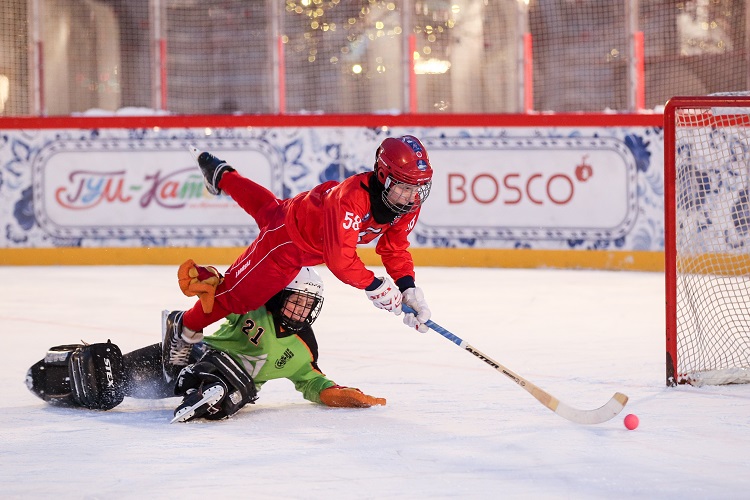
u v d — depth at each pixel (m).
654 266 37.03
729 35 38.66
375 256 39.19
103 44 40.66
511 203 38.19
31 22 39.47
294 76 41.50
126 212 39.53
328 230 13.14
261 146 39.31
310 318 14.75
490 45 39.25
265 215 14.35
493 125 38.09
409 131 38.66
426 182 13.09
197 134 39.31
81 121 39.38
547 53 41.00
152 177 39.41
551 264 38.06
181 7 41.00
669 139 17.16
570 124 37.59
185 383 14.21
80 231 39.62
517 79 38.44
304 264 13.96
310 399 15.26
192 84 41.62
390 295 13.62
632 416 13.39
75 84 40.66
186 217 39.38
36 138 39.50
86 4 40.28
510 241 38.28
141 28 40.75
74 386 14.66
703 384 16.94
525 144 37.94
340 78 41.12
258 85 41.44
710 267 26.42
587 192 37.62
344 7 40.69
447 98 39.84
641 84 37.72
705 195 24.42
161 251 39.47
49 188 39.56
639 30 38.44
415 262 38.94
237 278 14.18
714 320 22.56
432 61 39.75
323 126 39.16
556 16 40.66
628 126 37.09
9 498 10.44
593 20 40.31
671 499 10.32
